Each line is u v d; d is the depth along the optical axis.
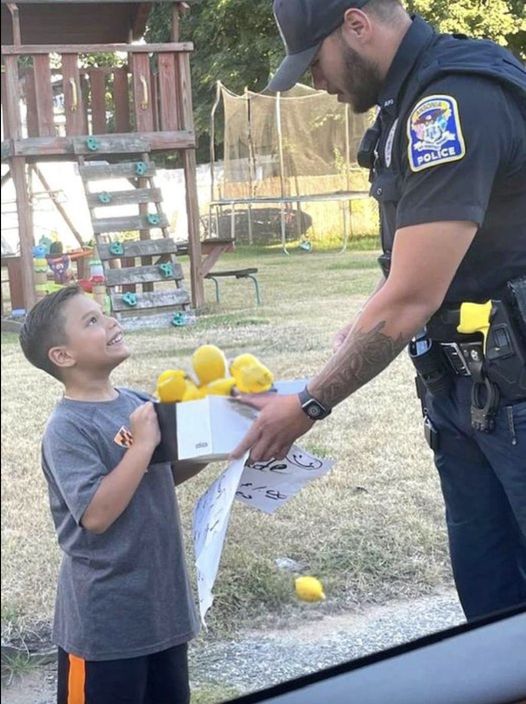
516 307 1.60
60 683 1.57
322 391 1.51
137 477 1.47
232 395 1.54
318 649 2.02
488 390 1.66
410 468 3.03
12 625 1.91
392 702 1.39
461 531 1.95
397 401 3.62
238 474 1.49
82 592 1.52
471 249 1.62
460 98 1.46
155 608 1.55
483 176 1.47
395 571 2.46
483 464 1.88
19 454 2.50
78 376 1.57
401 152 1.55
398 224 1.52
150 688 1.62
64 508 1.53
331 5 1.54
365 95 1.61
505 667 1.48
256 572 2.33
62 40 2.79
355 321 1.56
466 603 2.00
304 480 1.64
